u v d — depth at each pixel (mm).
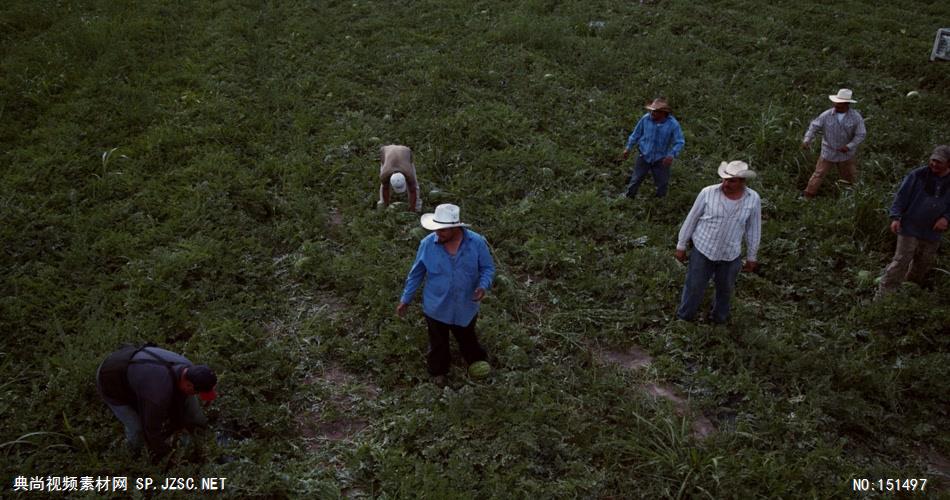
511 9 18250
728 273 6785
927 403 6215
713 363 6668
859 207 8992
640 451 5531
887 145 11688
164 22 15398
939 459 5766
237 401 5750
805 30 16938
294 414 5941
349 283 7602
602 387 6234
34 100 11000
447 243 5785
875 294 7824
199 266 7555
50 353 6301
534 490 5070
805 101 13266
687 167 10820
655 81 13633
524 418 5723
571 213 9094
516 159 10406
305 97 12641
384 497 5012
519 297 7520
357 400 6113
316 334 6836
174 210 8578
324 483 5094
